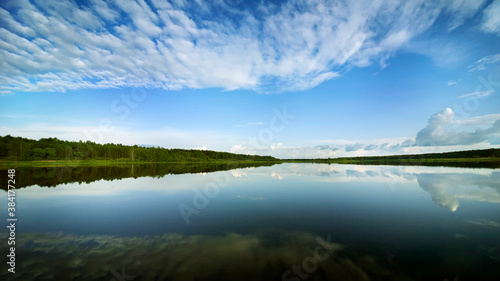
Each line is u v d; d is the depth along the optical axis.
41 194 22.22
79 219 13.81
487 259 8.34
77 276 7.24
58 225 12.67
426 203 17.38
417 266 7.86
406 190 23.05
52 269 7.70
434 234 10.93
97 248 9.48
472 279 7.09
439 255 8.67
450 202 17.52
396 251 9.06
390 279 7.09
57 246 9.72
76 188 25.94
